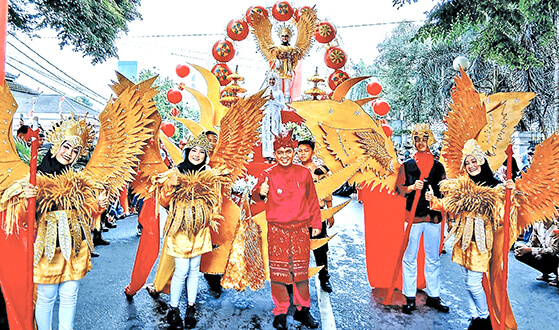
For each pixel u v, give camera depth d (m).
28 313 2.51
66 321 2.70
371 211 4.39
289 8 6.54
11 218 2.54
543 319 3.60
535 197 3.09
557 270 4.43
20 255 2.74
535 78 9.98
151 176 3.50
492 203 3.07
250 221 4.10
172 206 3.45
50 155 2.70
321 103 4.22
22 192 2.51
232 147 3.86
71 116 2.76
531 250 4.57
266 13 6.72
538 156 3.06
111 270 4.96
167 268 3.99
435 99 14.27
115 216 8.31
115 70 2.93
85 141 2.83
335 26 6.81
